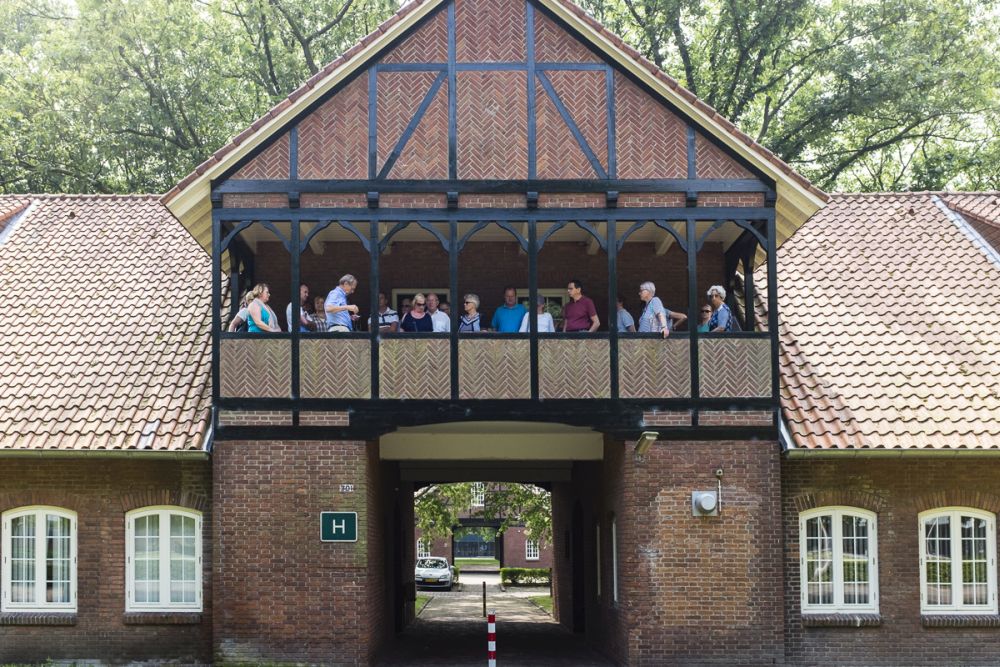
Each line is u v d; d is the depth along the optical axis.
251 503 17.12
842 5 34.31
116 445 17.31
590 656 20.41
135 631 17.83
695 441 17.28
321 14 35.44
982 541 18.08
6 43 36.88
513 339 17.16
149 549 18.02
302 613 17.03
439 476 24.36
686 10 35.06
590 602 22.36
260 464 17.16
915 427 17.61
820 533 18.03
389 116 17.42
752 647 17.09
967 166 35.44
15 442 17.42
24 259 22.17
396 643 22.41
